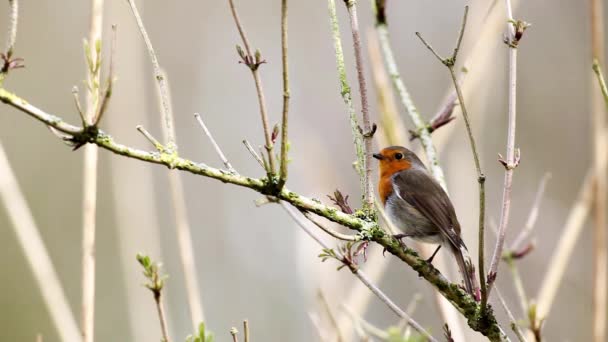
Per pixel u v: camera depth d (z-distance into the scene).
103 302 13.66
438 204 7.80
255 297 13.79
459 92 5.08
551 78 12.99
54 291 7.35
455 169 8.88
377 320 12.09
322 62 13.97
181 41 15.02
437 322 11.80
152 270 5.30
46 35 14.67
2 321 12.66
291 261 14.17
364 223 5.55
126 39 9.84
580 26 13.07
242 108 15.26
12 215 7.43
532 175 12.45
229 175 5.05
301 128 12.90
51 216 13.98
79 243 14.01
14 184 7.59
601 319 7.22
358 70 5.68
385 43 7.74
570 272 10.86
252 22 15.35
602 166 7.62
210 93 15.10
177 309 13.46
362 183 5.69
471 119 9.05
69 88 14.52
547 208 11.80
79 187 14.23
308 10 14.41
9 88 14.25
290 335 13.36
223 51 15.26
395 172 8.43
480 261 5.30
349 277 8.94
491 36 8.07
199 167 4.99
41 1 14.72
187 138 14.85
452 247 7.52
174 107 14.77
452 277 8.13
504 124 12.55
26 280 12.99
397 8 14.38
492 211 11.84
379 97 8.12
